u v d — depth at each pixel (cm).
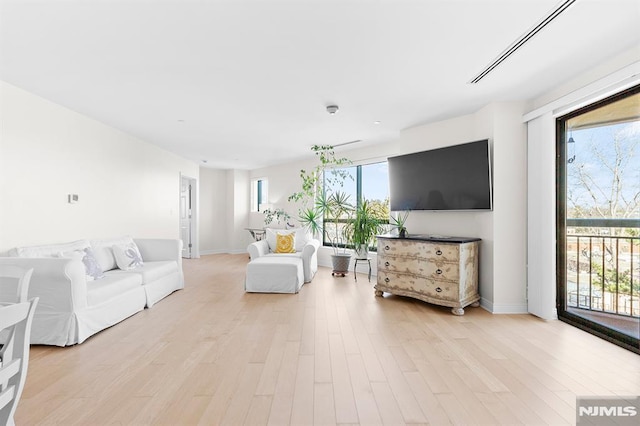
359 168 600
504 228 344
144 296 358
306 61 252
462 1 180
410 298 407
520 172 344
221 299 400
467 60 251
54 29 207
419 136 432
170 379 204
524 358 235
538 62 255
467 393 188
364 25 204
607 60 252
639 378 206
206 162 729
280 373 212
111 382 200
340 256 547
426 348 253
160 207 571
